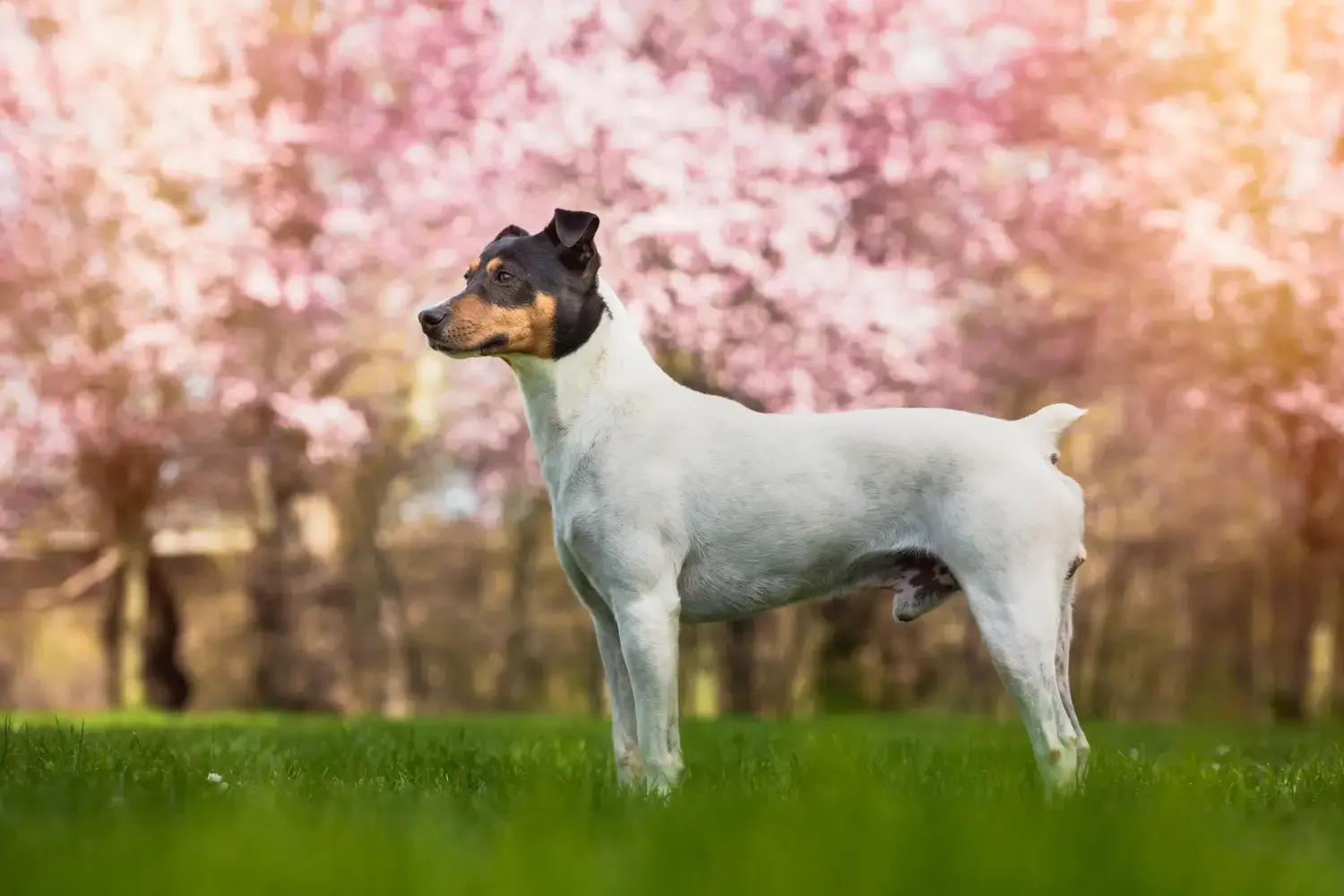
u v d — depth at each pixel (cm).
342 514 1742
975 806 342
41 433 1503
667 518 474
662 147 1320
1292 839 342
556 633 1891
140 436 1500
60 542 1762
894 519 473
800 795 384
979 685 1791
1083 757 460
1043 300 1527
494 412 1466
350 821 326
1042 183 1476
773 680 1669
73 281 1438
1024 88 1505
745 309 1360
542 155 1329
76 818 347
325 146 1504
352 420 1477
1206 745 709
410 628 1888
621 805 368
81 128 1427
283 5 1547
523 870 252
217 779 432
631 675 470
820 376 1352
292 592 1703
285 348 1523
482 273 488
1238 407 1455
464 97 1456
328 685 1723
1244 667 1852
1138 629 1878
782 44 1441
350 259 1459
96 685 2009
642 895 242
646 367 496
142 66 1455
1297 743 790
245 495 1695
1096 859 259
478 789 467
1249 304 1380
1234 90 1425
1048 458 477
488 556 1903
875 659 1805
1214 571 1844
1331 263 1341
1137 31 1466
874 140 1438
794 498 475
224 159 1450
